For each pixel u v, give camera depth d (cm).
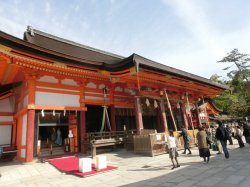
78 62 1338
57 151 1433
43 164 1144
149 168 901
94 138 1348
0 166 1191
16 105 1609
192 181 638
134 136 1337
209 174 706
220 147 1158
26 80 1320
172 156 863
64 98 1420
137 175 791
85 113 1597
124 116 1825
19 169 1054
